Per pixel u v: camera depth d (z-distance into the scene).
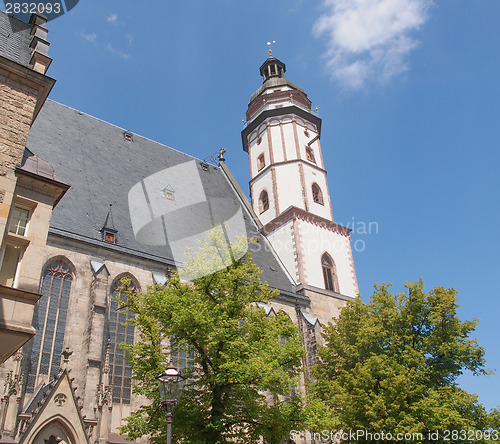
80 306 29.80
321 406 22.78
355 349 30.34
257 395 21.52
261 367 19.84
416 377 27.28
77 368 27.89
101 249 32.50
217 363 20.89
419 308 30.25
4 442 22.12
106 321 30.20
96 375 27.56
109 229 34.12
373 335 29.64
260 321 22.83
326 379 31.12
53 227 31.22
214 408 20.50
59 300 29.39
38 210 17.02
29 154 18.11
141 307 22.30
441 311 29.27
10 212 16.52
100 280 30.42
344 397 27.20
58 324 28.70
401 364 28.20
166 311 21.88
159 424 20.06
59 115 43.66
